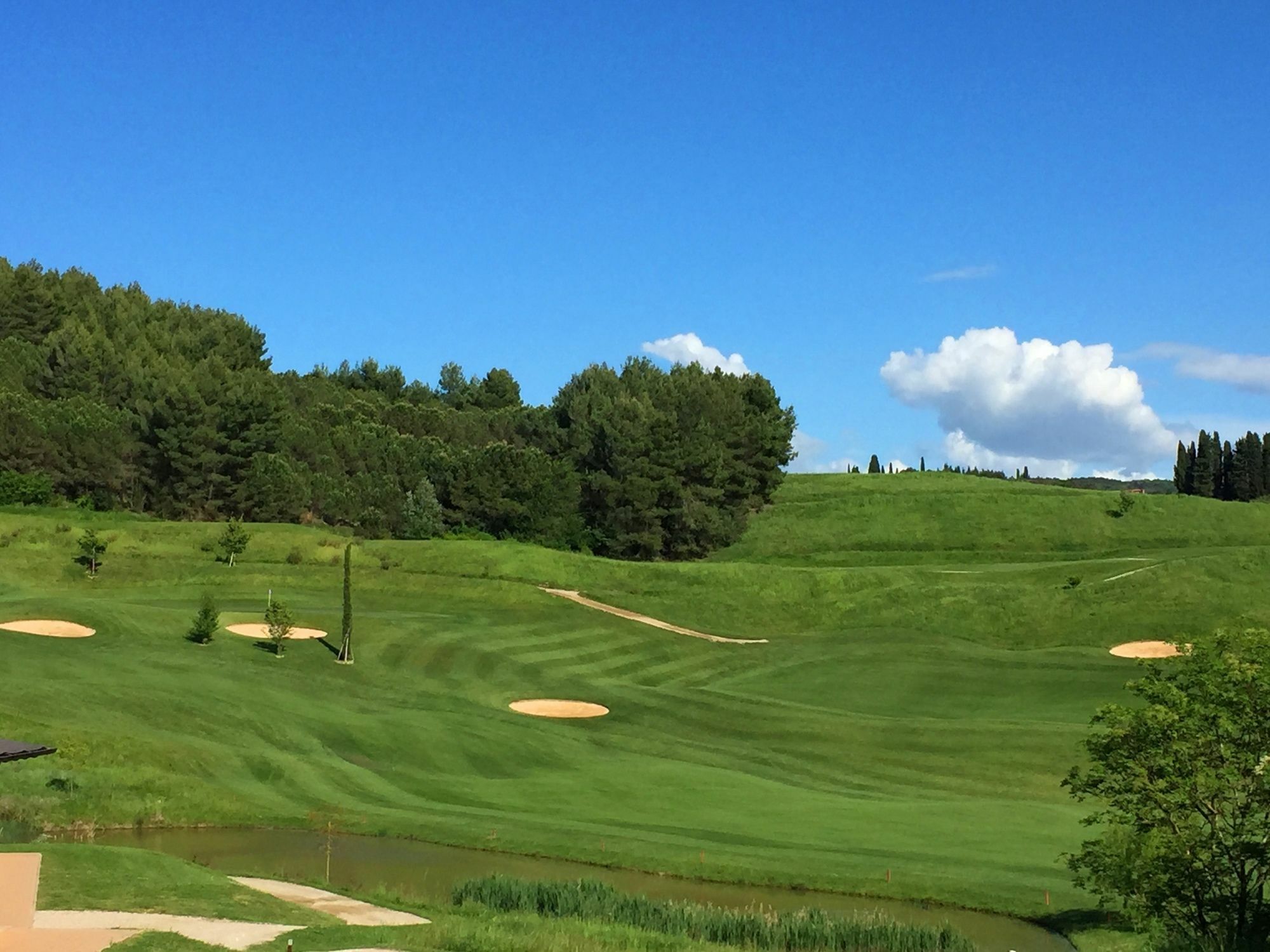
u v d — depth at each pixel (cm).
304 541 9731
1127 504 13062
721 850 3603
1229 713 2609
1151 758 2711
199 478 11444
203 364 13175
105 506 11188
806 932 2738
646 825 3941
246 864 3325
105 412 11662
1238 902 2603
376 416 15650
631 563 10325
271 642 6700
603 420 13188
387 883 3186
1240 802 2631
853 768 5166
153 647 6147
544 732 5428
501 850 3622
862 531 13038
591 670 7162
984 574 9956
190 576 8544
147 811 3791
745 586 9781
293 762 4509
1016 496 13675
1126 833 2703
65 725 4434
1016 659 7375
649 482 12212
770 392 15438
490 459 12325
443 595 8650
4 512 9869
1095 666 7050
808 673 7388
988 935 2956
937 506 13538
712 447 12812
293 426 12888
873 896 3266
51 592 7800
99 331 13600
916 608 9150
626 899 2867
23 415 10819
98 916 2356
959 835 3903
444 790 4403
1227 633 2786
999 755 5262
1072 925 2991
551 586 9444
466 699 6053
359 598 8375
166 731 4634
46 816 3644
